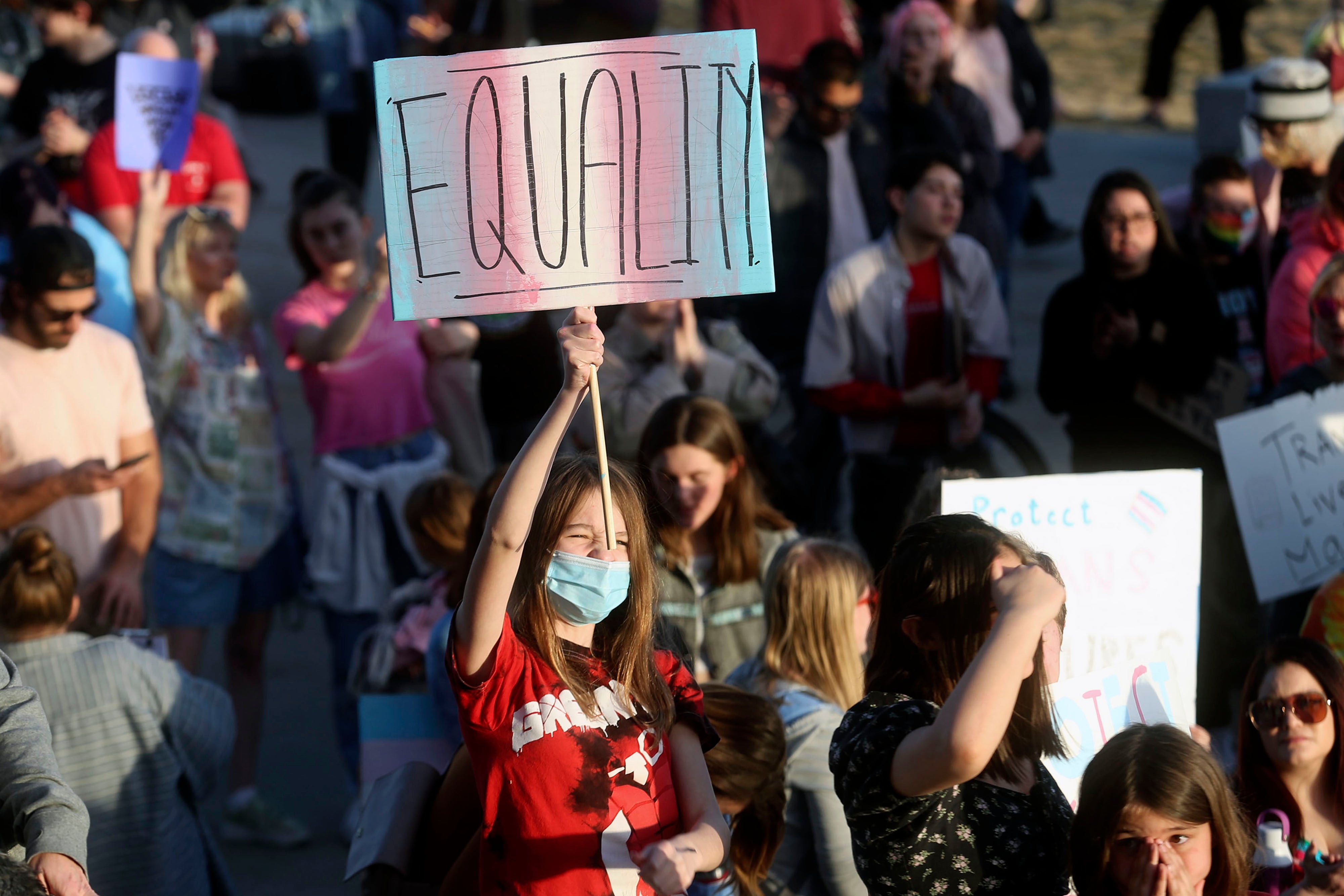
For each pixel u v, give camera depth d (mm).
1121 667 11406
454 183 8773
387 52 40531
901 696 8945
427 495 15453
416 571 18719
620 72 8859
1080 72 58438
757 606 14594
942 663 8773
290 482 19219
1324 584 14133
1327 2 65750
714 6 28250
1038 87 31188
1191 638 12539
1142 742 8703
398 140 8734
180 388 18156
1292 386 16438
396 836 9883
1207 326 18969
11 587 12242
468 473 19953
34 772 9227
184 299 18297
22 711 9562
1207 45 60344
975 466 21719
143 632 13719
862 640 12398
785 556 12242
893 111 24984
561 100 8820
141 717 12438
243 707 18406
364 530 18516
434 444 19516
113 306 19250
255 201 44125
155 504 17078
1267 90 20844
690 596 14438
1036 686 8898
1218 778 8586
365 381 18719
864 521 21188
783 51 28281
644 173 8891
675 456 14211
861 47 33188
